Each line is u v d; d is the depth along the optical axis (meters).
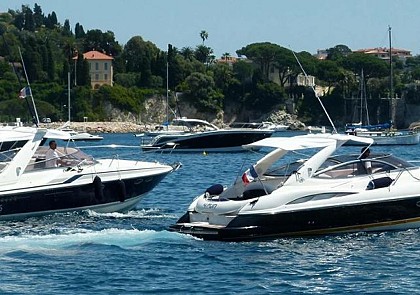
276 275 42.41
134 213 63.41
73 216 60.44
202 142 159.62
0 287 40.19
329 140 53.53
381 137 199.00
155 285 40.50
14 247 48.66
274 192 50.59
